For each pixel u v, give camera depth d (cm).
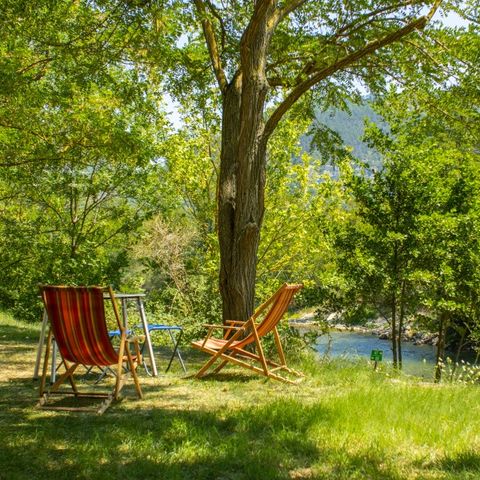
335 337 2498
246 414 474
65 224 1402
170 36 1147
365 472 349
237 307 955
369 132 1041
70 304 518
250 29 915
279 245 1664
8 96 857
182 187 1652
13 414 491
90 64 1003
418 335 2494
